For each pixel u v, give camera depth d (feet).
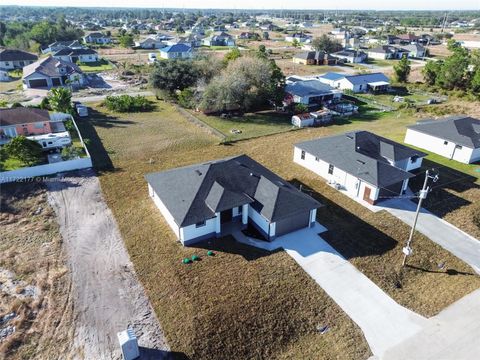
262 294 69.87
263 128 164.66
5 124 137.69
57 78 235.61
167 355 58.13
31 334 61.26
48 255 79.46
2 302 67.05
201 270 75.82
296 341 61.46
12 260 77.56
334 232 89.86
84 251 81.05
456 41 478.18
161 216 94.32
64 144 134.10
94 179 113.39
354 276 75.56
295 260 79.61
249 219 91.50
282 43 485.15
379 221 94.79
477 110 188.34
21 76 262.67
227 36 460.14
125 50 402.52
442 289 73.20
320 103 205.67
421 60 371.56
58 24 474.90
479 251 84.58
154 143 144.15
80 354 58.29
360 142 118.93
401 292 72.33
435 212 99.66
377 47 395.14
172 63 206.69
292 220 87.51
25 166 118.01
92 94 217.15
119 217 93.86
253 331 62.44
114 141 144.87
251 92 187.11
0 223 90.07
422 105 204.03
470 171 123.44
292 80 230.89
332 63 342.03
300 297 69.62
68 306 66.80
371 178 101.40
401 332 63.36
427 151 139.74
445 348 60.44
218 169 93.66
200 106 181.27
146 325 63.26
